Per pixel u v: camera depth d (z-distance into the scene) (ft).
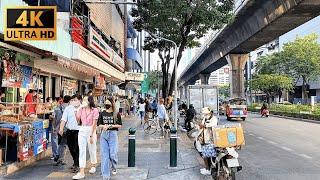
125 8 128.57
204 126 32.76
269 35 122.01
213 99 102.37
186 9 74.28
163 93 98.78
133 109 160.76
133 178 31.50
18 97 47.91
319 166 39.06
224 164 28.32
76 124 33.71
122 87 162.71
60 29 44.73
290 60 223.92
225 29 143.13
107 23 84.94
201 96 102.37
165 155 44.06
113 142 30.83
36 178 30.81
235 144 28.19
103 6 78.28
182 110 103.76
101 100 88.17
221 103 172.24
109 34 88.22
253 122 116.57
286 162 41.63
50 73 62.69
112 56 86.07
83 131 31.55
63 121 33.81
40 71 57.16
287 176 33.78
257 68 263.49
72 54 49.88
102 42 71.77
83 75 84.48
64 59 49.88
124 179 31.12
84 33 59.88
